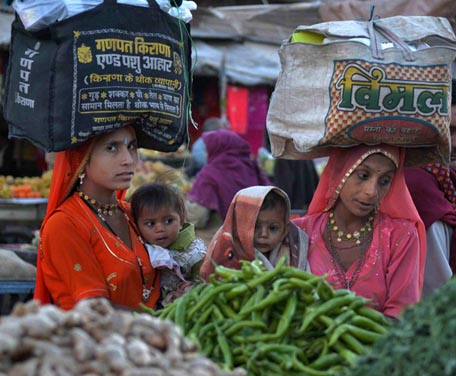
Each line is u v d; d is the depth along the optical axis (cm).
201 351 235
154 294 327
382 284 308
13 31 322
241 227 306
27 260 484
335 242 318
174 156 1158
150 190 337
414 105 300
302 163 851
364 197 305
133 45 309
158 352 175
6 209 755
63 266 308
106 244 316
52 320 171
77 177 318
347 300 237
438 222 364
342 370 217
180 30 330
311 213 330
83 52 300
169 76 321
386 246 312
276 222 309
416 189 364
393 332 195
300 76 310
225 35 1352
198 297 247
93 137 313
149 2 314
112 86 304
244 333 235
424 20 320
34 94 308
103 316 183
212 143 700
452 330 181
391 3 540
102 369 165
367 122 298
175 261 332
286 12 730
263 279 240
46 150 305
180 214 341
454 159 377
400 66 299
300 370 223
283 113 315
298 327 235
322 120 304
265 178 721
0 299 559
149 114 314
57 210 319
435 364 179
